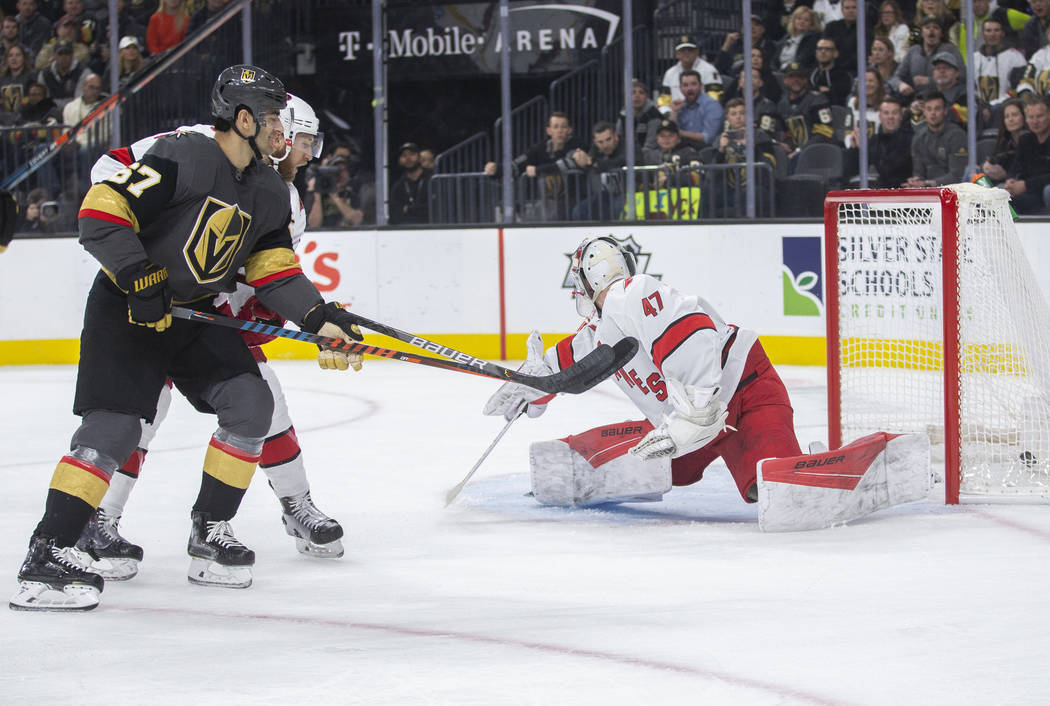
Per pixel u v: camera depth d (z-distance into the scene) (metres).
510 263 21.20
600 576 7.73
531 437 13.76
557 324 21.06
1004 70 21.23
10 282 21.70
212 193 7.14
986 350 10.38
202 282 7.29
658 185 21.91
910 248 11.55
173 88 24.58
